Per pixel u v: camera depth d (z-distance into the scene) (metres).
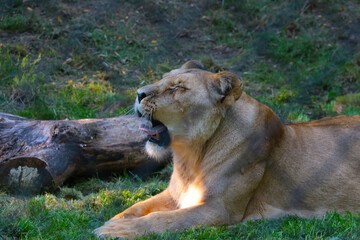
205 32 21.70
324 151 8.75
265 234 7.56
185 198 8.62
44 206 8.98
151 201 8.91
